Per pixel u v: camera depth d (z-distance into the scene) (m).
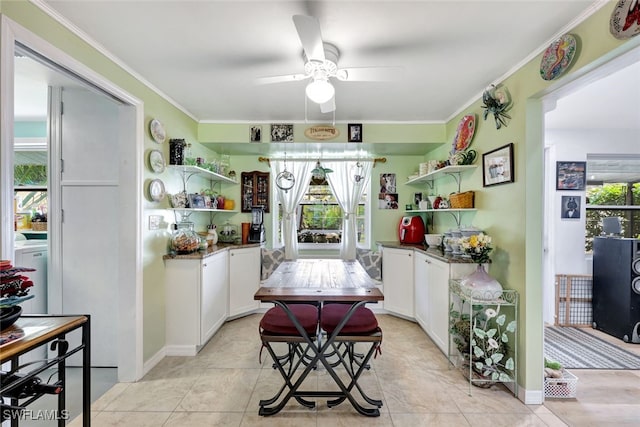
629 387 2.30
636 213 3.69
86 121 2.51
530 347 2.07
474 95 2.72
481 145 2.68
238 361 2.62
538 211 2.07
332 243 4.29
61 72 1.75
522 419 1.91
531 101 2.07
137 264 2.31
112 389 2.21
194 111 3.16
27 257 2.40
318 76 1.85
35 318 1.40
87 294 2.53
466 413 1.96
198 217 3.57
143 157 2.39
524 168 2.09
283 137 3.45
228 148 3.74
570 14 1.61
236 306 3.53
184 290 2.74
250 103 2.93
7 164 1.35
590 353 2.87
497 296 2.16
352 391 2.18
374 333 1.94
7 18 1.35
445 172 3.12
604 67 1.63
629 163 3.69
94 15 1.62
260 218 3.96
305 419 1.89
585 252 3.62
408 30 1.75
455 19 1.65
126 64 2.16
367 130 3.45
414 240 3.82
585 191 3.60
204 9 1.57
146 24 1.71
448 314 2.59
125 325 2.30
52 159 2.53
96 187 2.51
